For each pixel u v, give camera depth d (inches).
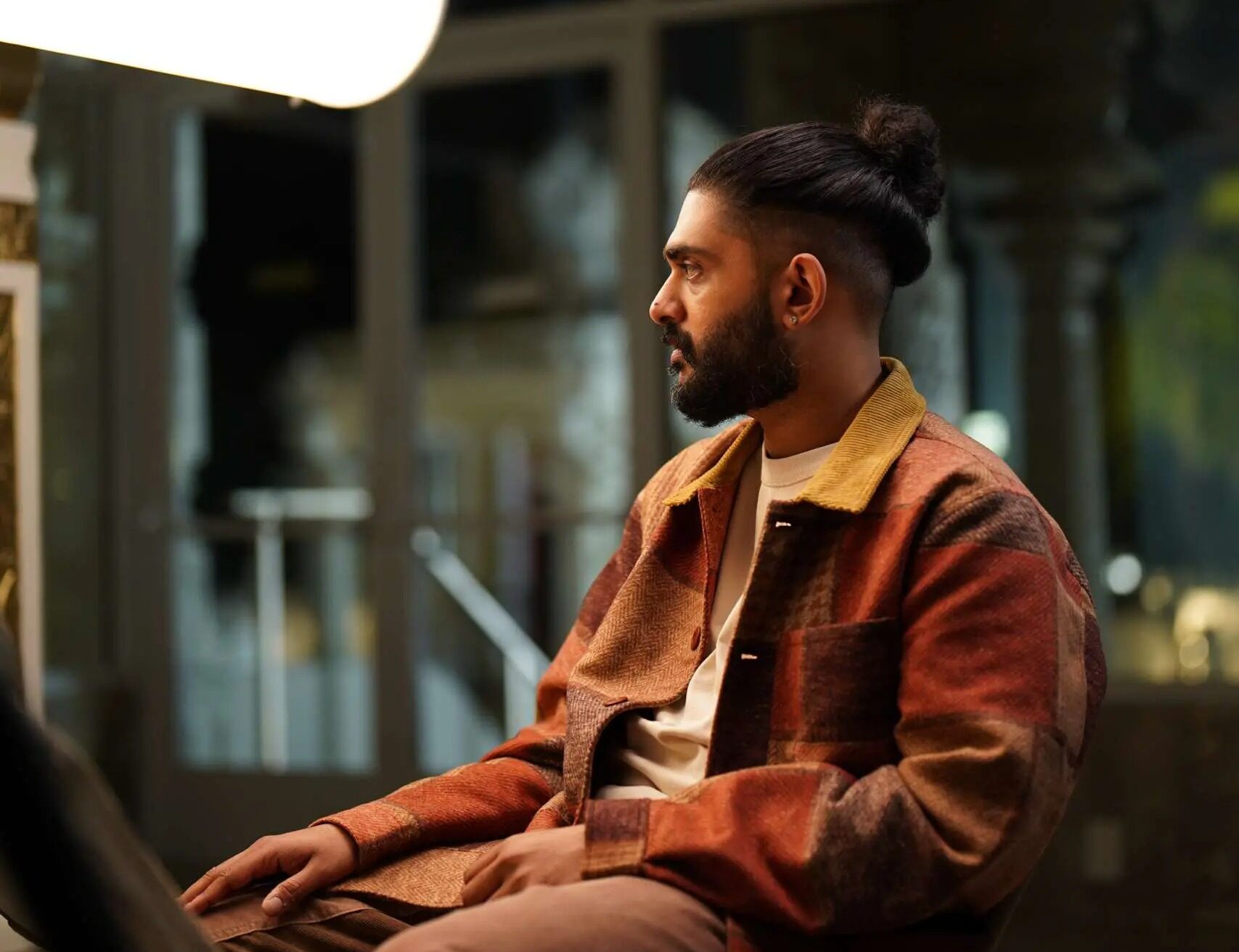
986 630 69.4
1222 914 209.8
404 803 83.7
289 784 265.0
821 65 232.8
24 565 107.0
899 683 72.0
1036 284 222.2
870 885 66.4
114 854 56.4
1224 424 214.5
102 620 276.7
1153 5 217.9
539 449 251.3
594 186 247.0
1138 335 218.5
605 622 84.7
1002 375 223.3
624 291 243.8
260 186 270.2
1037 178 222.1
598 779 81.3
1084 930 210.4
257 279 270.7
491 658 253.9
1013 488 73.2
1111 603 219.3
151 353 276.2
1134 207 219.1
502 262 253.4
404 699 257.3
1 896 58.9
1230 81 214.8
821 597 74.0
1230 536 213.8
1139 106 218.5
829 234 77.6
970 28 224.8
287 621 267.4
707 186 78.7
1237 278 214.1
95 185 276.4
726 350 77.7
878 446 76.2
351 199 264.2
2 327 106.0
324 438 266.2
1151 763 214.5
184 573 274.2
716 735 74.1
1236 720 211.2
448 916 67.1
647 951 67.1
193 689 273.6
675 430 243.4
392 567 258.4
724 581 82.1
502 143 253.3
